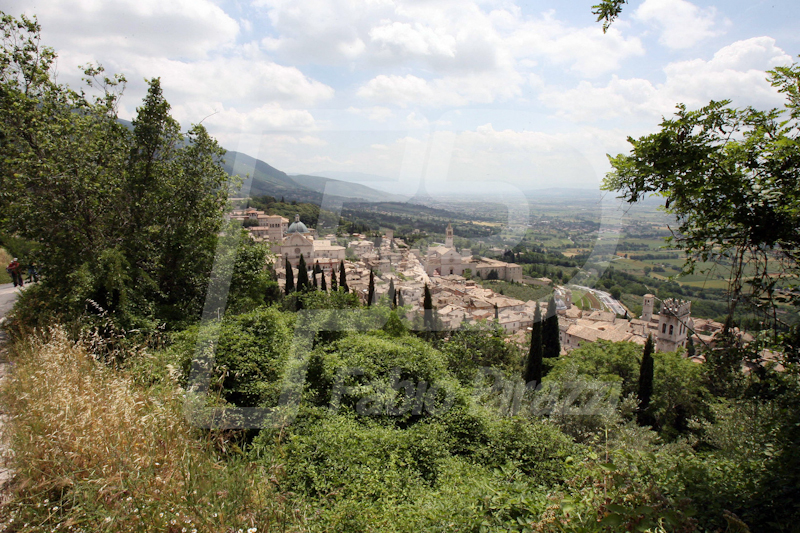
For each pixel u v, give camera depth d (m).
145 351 4.48
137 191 10.35
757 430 3.00
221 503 2.38
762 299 2.51
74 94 10.45
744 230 2.48
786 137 2.11
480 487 3.74
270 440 3.75
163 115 10.75
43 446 2.46
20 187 8.76
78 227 9.13
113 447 2.46
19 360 4.21
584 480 2.81
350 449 4.05
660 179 2.49
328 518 3.03
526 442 5.21
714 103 2.34
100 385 3.32
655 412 14.77
